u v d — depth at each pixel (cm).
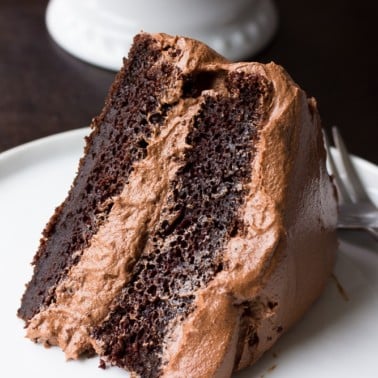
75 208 34
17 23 55
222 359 30
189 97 33
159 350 31
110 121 34
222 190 32
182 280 32
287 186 31
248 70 32
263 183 31
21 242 37
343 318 34
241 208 31
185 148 32
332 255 35
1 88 50
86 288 32
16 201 39
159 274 32
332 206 35
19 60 52
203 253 32
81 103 49
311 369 32
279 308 31
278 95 31
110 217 33
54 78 51
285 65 52
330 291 35
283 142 31
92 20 51
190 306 31
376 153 47
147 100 33
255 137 32
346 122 49
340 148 41
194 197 32
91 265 32
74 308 32
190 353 30
